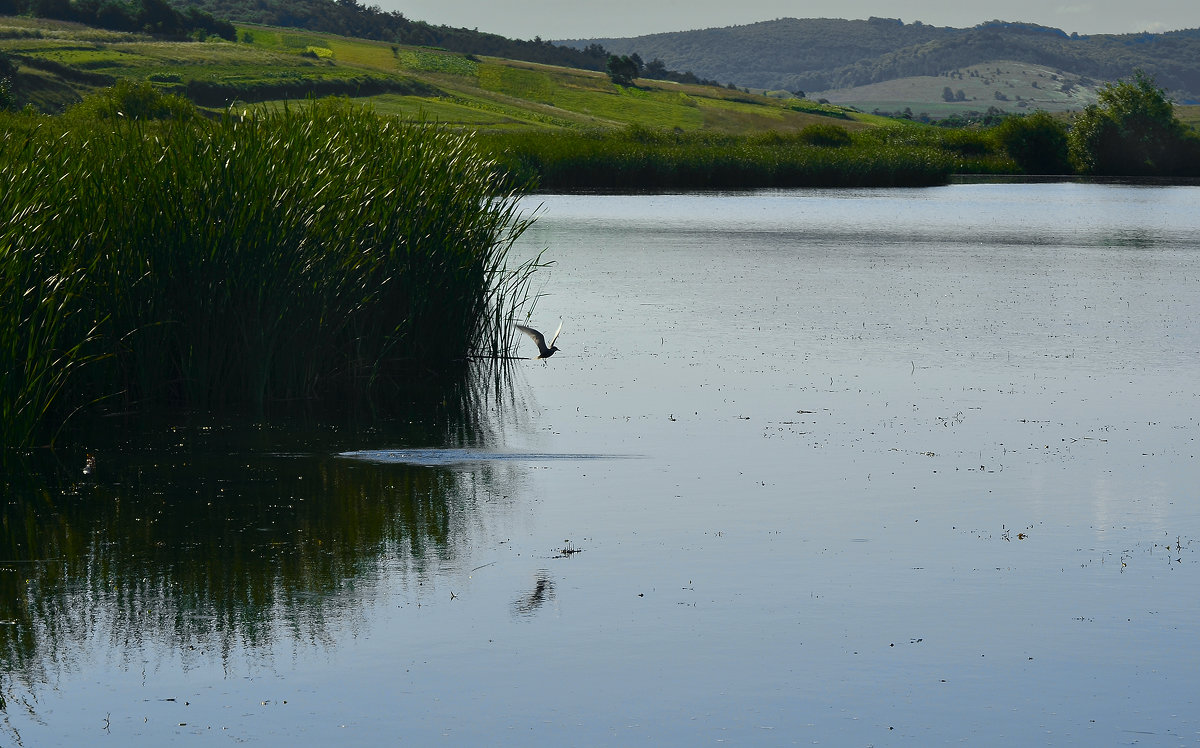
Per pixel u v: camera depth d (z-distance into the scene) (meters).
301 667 7.65
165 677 7.50
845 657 7.86
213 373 15.17
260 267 15.12
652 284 28.31
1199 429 14.58
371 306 17.03
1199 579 9.34
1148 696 7.29
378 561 9.66
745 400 16.17
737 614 8.57
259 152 15.59
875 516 11.02
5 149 14.16
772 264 32.88
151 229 14.60
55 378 13.12
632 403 15.97
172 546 9.97
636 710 7.10
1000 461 13.08
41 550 9.84
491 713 7.05
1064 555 9.93
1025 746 6.70
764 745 6.70
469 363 18.36
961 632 8.27
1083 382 17.45
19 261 12.55
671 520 10.86
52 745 6.64
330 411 15.22
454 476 12.38
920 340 21.06
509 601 8.79
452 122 103.38
